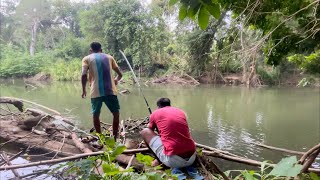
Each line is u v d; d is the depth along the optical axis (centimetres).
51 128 509
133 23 2542
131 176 206
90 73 445
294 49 475
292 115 847
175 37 2452
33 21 3959
